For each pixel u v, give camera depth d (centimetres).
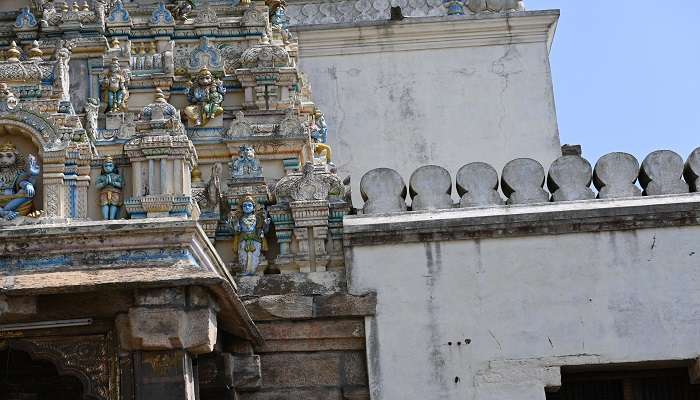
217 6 2559
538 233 1930
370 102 2894
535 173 1995
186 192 1777
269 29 2519
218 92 2250
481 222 1928
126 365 1617
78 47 2173
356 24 2919
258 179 2005
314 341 1914
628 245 1928
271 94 2320
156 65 2305
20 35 2325
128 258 1652
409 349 1897
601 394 1938
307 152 2220
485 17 2922
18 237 1641
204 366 1819
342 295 1919
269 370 1900
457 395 1875
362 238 1938
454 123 2883
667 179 1992
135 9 2545
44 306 1600
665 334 1895
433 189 1992
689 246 1928
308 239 1967
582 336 1894
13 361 1869
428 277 1923
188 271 1614
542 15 2917
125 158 1780
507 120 2886
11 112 1752
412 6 3019
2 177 1742
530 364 1884
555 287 1914
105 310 1617
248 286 1939
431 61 2917
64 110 1798
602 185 1992
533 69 2908
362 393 1889
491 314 1905
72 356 1628
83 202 1747
